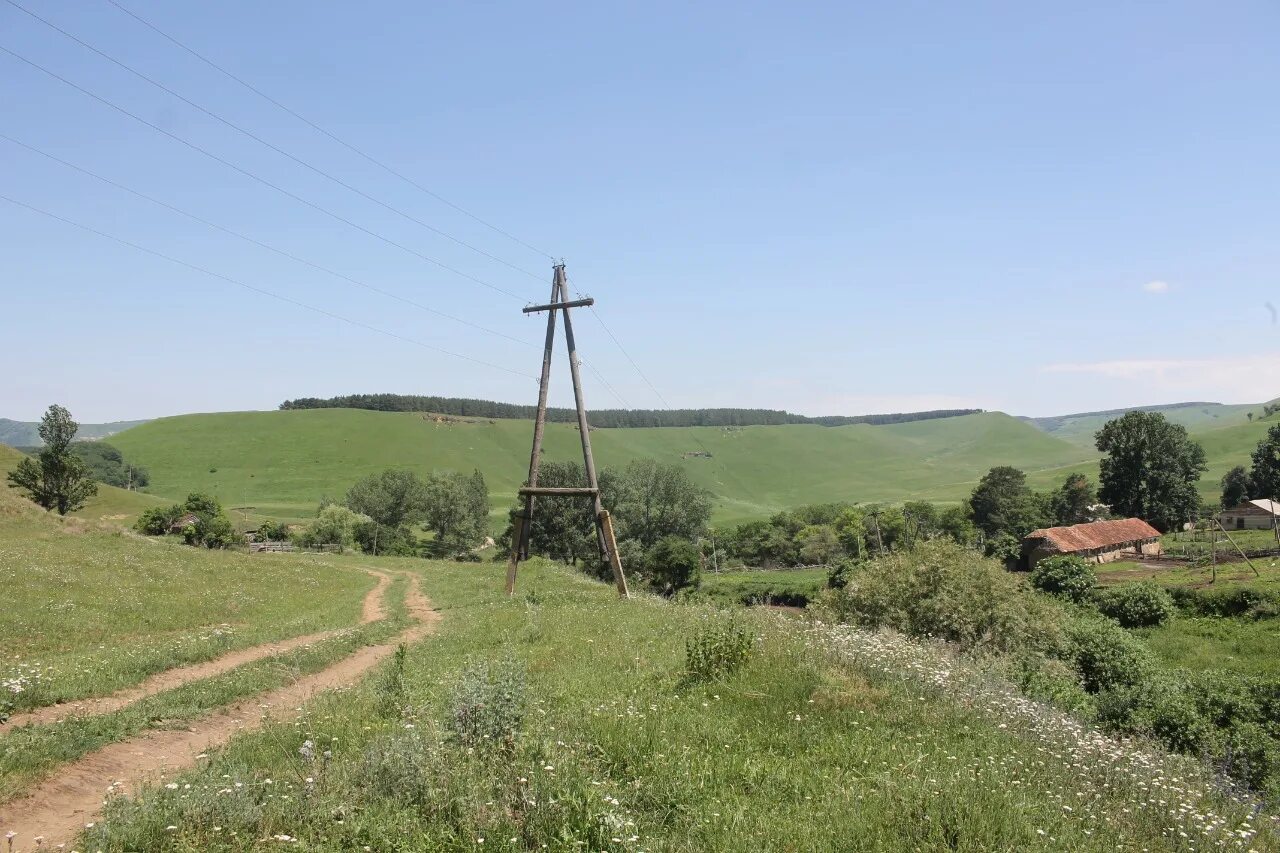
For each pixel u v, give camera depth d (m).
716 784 7.34
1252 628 40.00
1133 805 7.76
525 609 25.75
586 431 30.42
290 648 20.64
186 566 42.41
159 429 181.12
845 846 5.96
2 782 7.70
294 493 149.00
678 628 17.70
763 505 175.50
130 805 6.78
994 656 24.73
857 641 14.38
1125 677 26.38
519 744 7.85
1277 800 11.61
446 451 178.88
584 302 30.55
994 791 6.99
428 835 6.01
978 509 114.00
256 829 6.33
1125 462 98.06
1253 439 197.00
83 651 19.61
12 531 41.34
